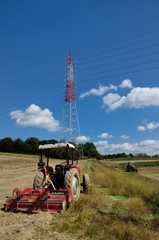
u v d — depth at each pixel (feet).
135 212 26.12
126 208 27.35
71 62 162.71
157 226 20.80
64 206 25.82
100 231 19.58
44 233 19.39
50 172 33.40
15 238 18.45
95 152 420.77
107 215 23.11
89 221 21.74
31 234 19.24
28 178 71.05
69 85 162.20
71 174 30.25
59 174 33.45
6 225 22.06
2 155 221.66
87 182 38.40
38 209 26.08
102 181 52.65
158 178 81.25
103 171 82.07
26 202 26.66
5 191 44.01
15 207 27.17
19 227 21.11
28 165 141.90
